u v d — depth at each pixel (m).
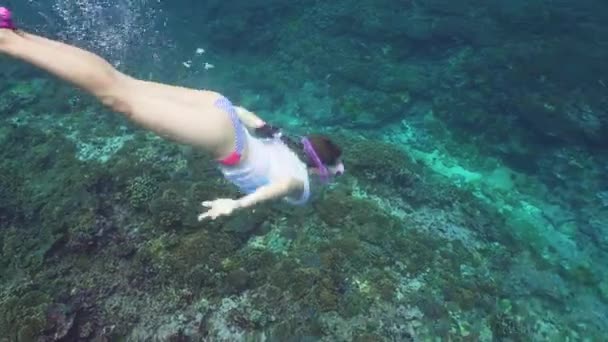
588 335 5.55
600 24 10.30
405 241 5.66
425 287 5.25
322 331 4.57
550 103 8.14
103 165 6.37
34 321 4.33
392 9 10.89
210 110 1.75
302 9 11.32
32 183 6.21
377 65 9.52
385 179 6.57
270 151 1.93
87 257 5.28
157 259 5.07
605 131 7.77
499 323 5.15
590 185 7.52
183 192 5.83
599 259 6.67
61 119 7.68
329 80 9.39
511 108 8.35
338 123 8.61
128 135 7.17
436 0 10.91
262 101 9.20
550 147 7.96
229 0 12.08
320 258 5.15
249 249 5.26
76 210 5.64
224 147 1.77
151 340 4.57
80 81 1.54
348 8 11.01
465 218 6.55
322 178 2.07
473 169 7.88
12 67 9.42
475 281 5.63
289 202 2.03
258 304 4.73
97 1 11.56
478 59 9.30
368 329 4.65
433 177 7.36
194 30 11.65
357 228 5.69
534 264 6.27
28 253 5.40
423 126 8.49
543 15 10.32
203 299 4.80
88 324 4.62
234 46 10.86
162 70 9.98
